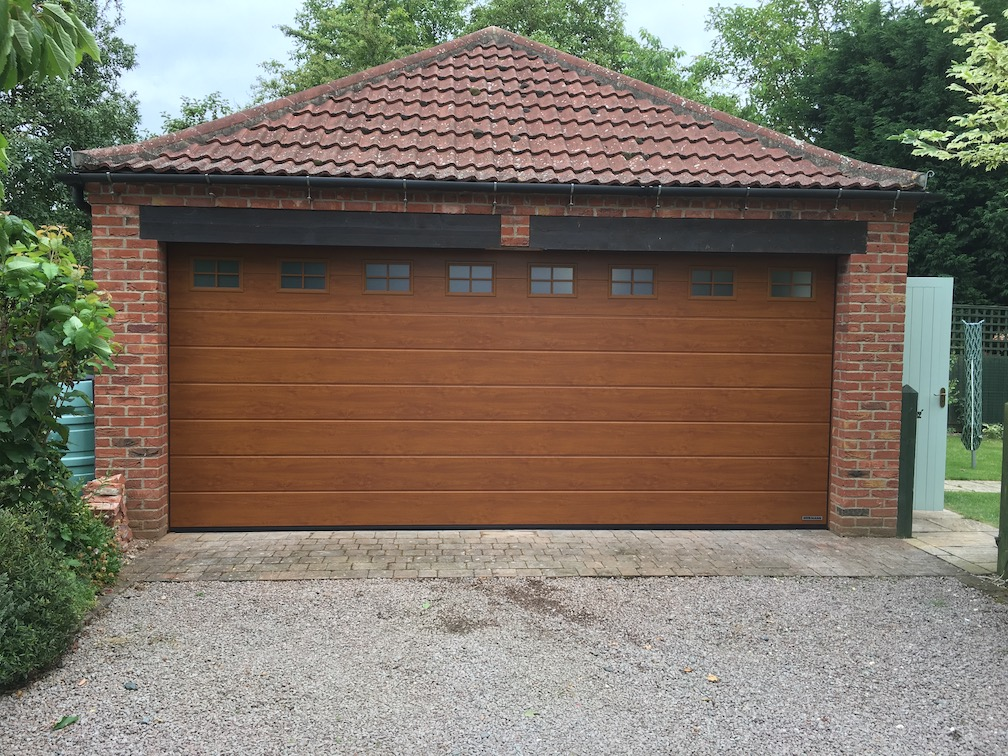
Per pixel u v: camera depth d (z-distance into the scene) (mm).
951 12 7188
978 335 11219
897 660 4039
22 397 4676
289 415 6418
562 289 6543
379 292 6438
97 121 16328
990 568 5617
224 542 6070
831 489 6668
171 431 6328
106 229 5934
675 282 6574
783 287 6645
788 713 3459
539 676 3799
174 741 3150
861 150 18234
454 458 6539
